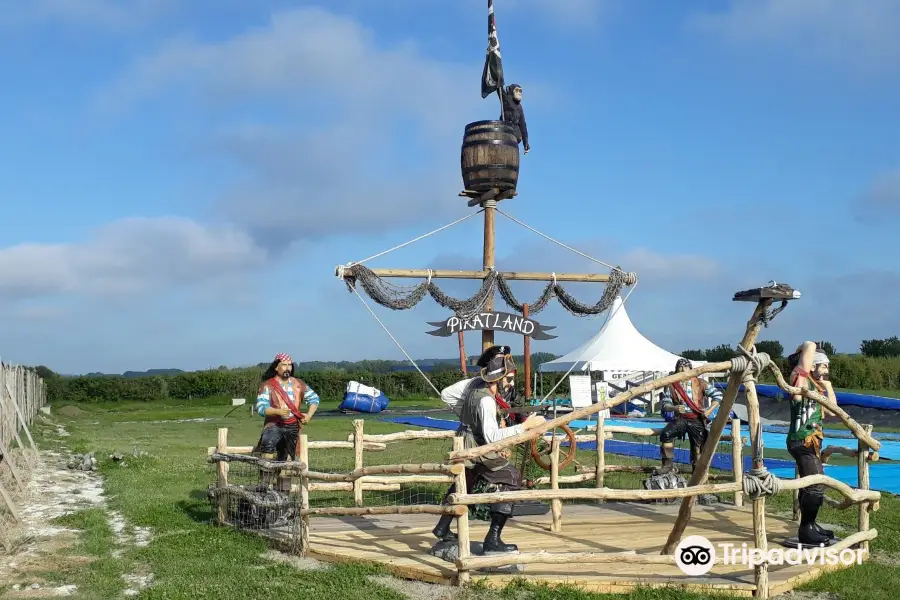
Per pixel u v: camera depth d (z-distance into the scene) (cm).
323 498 1085
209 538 792
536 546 714
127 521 907
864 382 3722
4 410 1287
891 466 1387
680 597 579
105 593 620
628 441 1897
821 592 615
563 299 1068
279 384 895
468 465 664
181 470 1326
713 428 618
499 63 1076
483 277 1031
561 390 2588
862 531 714
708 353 3450
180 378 4266
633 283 1111
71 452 1652
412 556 678
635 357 2584
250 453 964
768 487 584
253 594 597
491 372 659
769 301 580
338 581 621
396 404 4009
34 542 787
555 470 801
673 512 906
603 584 601
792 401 732
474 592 588
